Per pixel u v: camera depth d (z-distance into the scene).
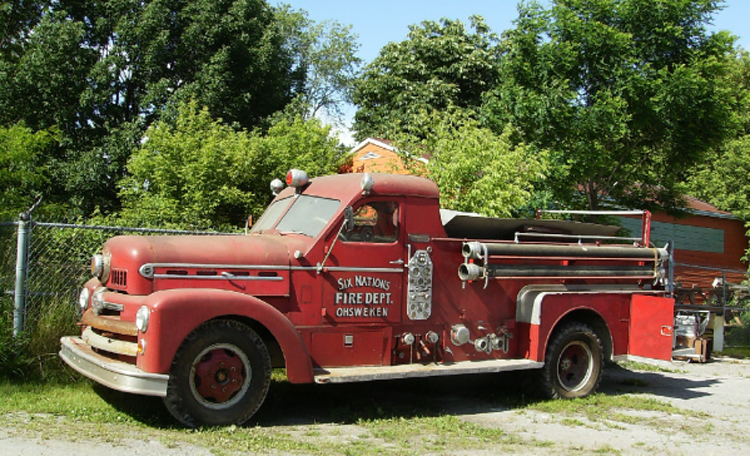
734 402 8.12
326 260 6.38
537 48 15.50
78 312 7.31
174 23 21.80
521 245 7.44
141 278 5.72
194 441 5.20
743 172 24.78
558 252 7.76
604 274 8.20
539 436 6.13
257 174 15.08
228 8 22.33
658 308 8.12
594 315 8.20
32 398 6.17
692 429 6.62
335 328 6.41
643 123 14.97
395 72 28.48
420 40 28.16
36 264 7.43
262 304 5.82
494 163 12.30
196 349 5.55
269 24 24.59
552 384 7.63
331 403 7.00
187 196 14.22
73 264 7.79
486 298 7.37
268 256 6.19
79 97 19.92
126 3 21.20
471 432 6.08
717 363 11.66
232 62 22.00
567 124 14.74
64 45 19.64
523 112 14.95
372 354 6.58
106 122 20.67
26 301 7.04
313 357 6.30
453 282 7.14
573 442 5.97
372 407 6.94
